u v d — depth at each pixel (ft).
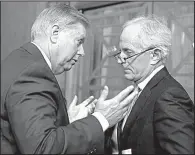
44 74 4.41
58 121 4.46
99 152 4.27
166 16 10.57
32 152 3.81
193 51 9.99
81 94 12.35
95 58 12.21
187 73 10.07
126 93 4.74
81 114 5.48
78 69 12.45
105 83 11.88
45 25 4.90
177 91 4.47
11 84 4.26
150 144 4.50
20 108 4.02
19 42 12.92
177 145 3.95
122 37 5.18
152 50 5.00
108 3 11.80
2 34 13.23
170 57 10.35
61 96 4.61
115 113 4.66
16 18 13.05
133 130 4.73
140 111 4.74
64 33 4.93
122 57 5.17
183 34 10.28
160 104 4.36
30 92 4.14
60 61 4.99
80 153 4.05
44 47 4.88
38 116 3.97
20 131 3.92
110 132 5.46
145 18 5.17
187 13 10.27
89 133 4.18
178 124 4.08
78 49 5.23
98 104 4.71
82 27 5.12
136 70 5.09
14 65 4.51
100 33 12.11
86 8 12.40
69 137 4.00
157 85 4.81
